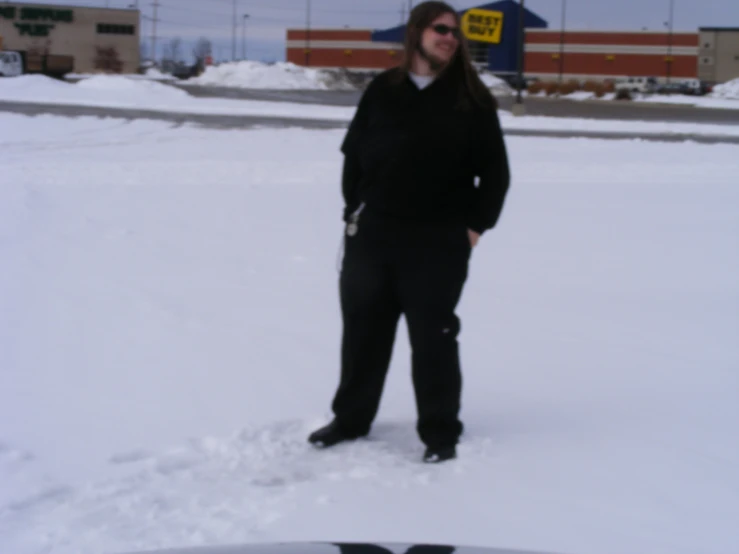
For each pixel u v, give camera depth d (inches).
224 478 138.0
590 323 238.2
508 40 3329.2
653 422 164.2
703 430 160.2
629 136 1007.0
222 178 526.3
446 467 142.8
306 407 171.3
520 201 473.7
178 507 127.1
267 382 185.5
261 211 412.8
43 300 247.0
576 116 1440.7
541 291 275.9
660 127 1191.6
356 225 149.8
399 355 206.4
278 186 496.4
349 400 153.6
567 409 171.8
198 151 684.7
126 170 549.6
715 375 194.1
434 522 122.8
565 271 306.5
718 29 3309.5
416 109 142.8
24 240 326.3
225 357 201.8
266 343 213.6
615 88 2642.7
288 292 266.2
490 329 230.2
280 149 717.3
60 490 131.6
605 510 127.6
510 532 120.1
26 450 147.2
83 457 144.9
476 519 124.0
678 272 307.7
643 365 201.2
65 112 1028.5
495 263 317.7
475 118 143.1
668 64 3353.8
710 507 128.9
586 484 136.4
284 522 122.1
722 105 2113.7
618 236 377.4
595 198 490.9
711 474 140.6
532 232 383.2
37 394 175.0
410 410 172.7
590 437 156.3
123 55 3267.7
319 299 258.7
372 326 151.1
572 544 117.0
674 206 466.0
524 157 721.6
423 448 152.8
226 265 301.6
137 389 179.5
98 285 266.4
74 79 2266.2
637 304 260.7
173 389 179.8
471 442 152.9
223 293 262.5
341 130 933.2
